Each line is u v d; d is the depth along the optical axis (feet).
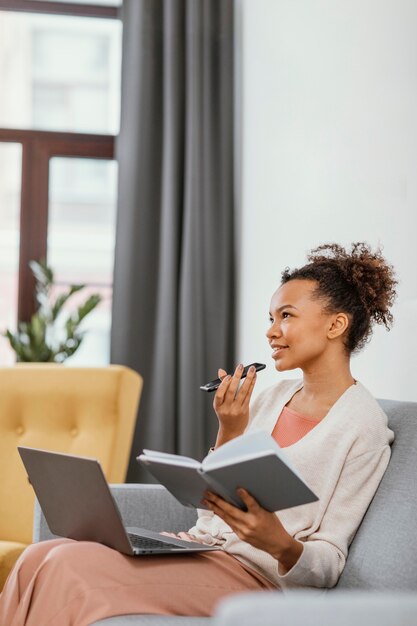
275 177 10.13
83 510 4.97
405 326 6.66
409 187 6.67
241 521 4.54
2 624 4.90
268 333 5.67
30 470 5.32
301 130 9.25
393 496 4.99
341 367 5.62
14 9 12.94
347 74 8.02
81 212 12.94
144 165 12.17
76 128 12.99
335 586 5.02
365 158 7.52
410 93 6.71
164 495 6.70
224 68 12.23
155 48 12.35
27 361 11.62
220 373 5.85
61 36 13.07
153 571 4.79
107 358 12.85
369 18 7.55
